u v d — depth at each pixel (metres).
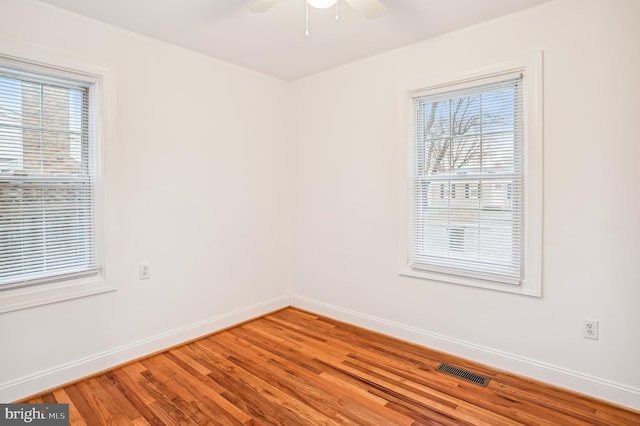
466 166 2.72
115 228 2.62
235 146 3.41
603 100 2.16
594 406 2.16
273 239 3.81
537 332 2.44
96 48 2.50
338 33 2.74
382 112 3.15
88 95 2.53
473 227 2.70
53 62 2.30
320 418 2.05
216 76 3.23
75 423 2.00
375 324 3.28
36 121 2.31
